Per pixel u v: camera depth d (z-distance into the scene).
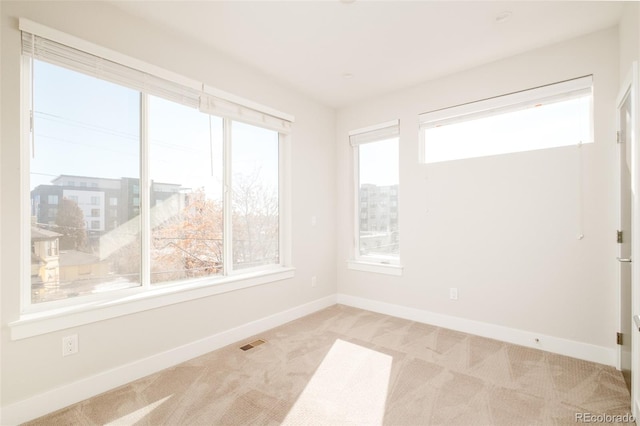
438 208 3.21
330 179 4.00
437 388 2.05
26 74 1.81
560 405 1.86
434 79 3.23
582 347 2.44
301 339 2.87
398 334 2.97
